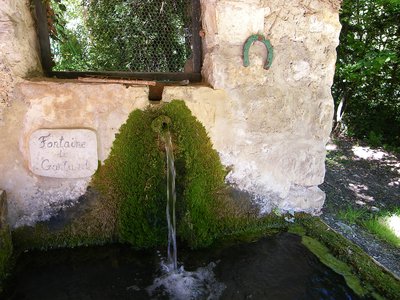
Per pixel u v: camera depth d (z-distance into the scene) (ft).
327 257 7.61
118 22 8.58
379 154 18.43
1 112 6.76
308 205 9.18
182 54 8.67
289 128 8.50
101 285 6.74
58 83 6.88
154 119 7.38
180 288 6.73
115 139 7.39
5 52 6.54
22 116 6.87
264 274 7.16
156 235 7.86
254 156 8.37
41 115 6.93
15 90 6.74
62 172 7.21
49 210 7.42
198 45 8.33
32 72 7.20
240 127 8.10
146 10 8.45
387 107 21.71
